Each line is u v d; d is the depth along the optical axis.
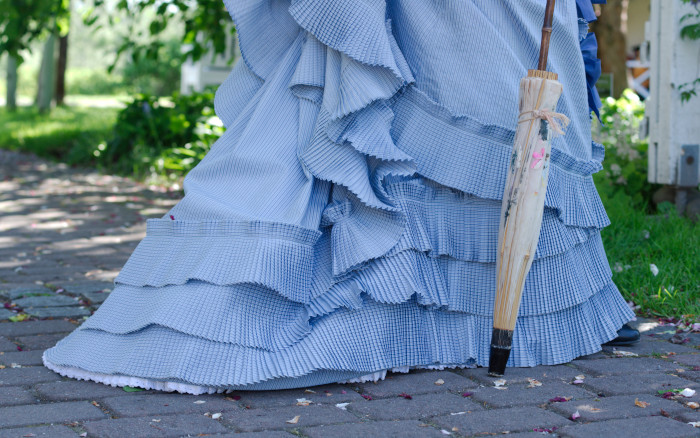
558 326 2.76
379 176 2.63
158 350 2.46
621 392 2.44
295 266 2.52
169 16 8.48
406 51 2.80
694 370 2.67
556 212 2.71
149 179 8.77
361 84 2.58
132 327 2.53
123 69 37.44
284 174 2.66
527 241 2.43
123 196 7.82
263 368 2.42
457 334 2.70
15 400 2.38
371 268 2.59
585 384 2.52
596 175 5.45
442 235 2.68
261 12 2.86
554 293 2.74
